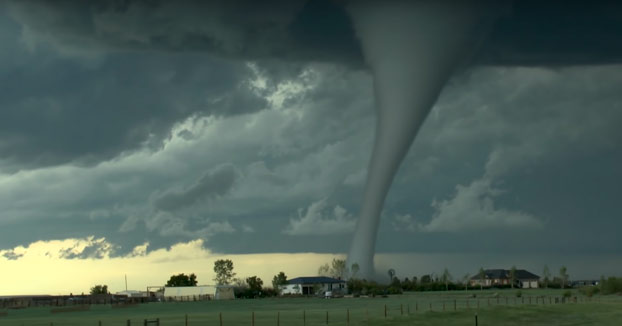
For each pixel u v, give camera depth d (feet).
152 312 364.38
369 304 417.08
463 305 371.97
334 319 264.93
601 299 465.88
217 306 445.37
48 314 371.35
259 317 287.07
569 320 273.33
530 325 251.39
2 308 530.27
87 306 499.51
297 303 485.15
